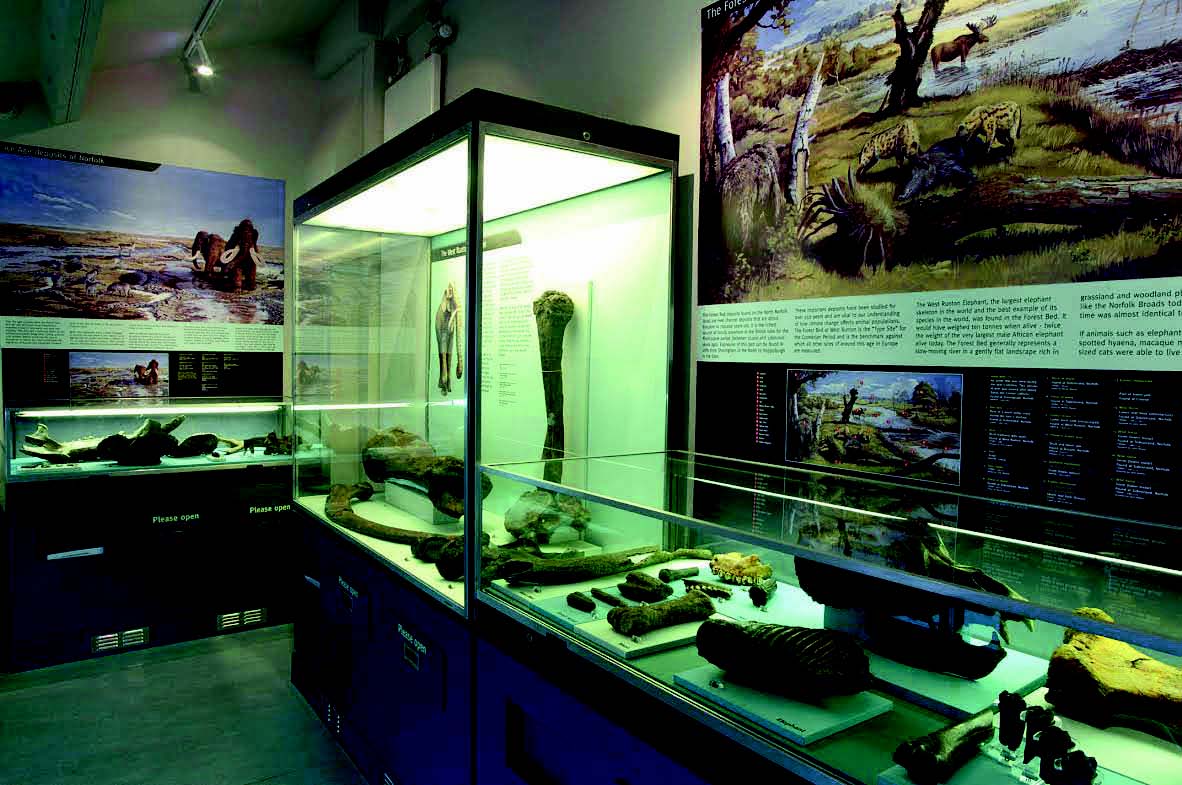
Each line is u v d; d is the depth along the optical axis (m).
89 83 4.71
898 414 1.93
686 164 2.52
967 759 1.12
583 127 2.23
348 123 5.01
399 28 4.37
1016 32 1.68
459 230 2.38
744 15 2.30
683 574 1.92
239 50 5.17
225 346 5.20
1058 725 1.20
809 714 1.29
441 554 2.26
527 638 1.86
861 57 1.99
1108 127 1.54
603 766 1.61
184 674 3.78
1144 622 0.94
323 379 3.29
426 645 2.32
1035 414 1.67
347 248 3.07
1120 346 1.53
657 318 2.51
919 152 1.87
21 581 3.71
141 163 4.88
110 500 3.89
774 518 1.50
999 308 1.72
